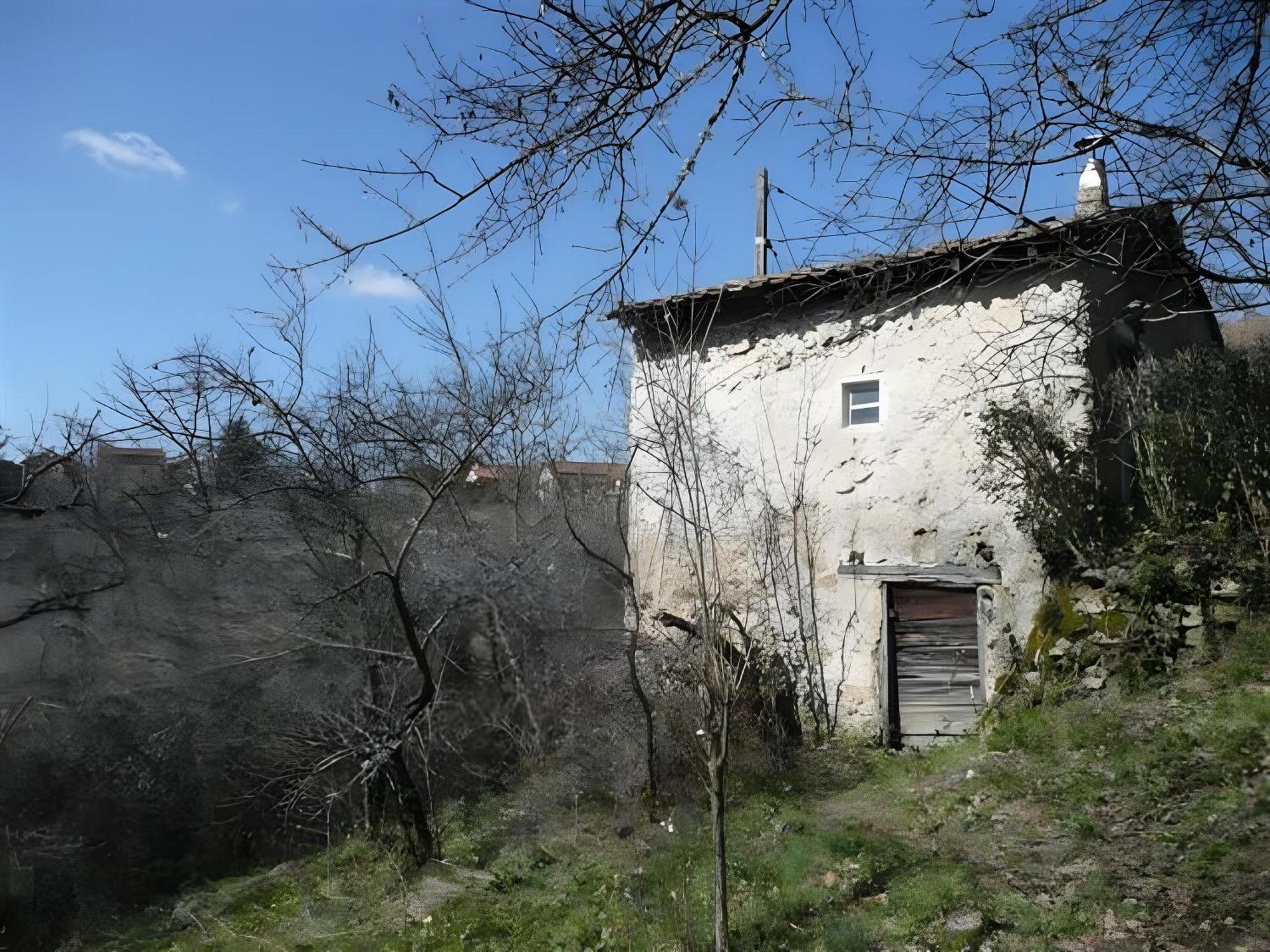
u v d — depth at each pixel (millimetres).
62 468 8242
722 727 5719
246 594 7633
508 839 7418
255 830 7551
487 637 7125
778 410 11227
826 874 6676
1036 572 9273
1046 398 9234
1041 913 5672
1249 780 6523
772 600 10914
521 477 8820
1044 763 7867
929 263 6895
